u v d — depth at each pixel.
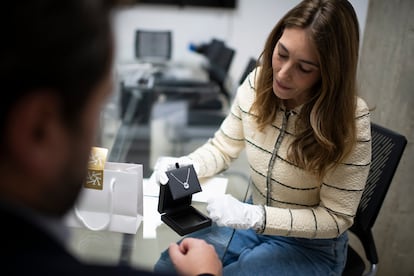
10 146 0.31
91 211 1.00
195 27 3.79
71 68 0.31
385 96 1.65
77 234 1.00
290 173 1.10
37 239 0.32
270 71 1.11
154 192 1.18
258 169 1.18
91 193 0.98
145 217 1.07
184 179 1.06
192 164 1.16
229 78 3.13
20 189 0.33
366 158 1.04
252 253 1.12
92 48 0.32
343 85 0.97
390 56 1.60
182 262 0.76
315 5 0.94
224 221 1.01
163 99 2.86
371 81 1.71
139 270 0.39
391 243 1.82
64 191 0.36
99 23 0.33
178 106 2.80
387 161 1.20
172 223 1.03
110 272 0.37
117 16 0.36
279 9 3.35
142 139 2.33
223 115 2.75
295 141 1.07
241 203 1.07
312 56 0.94
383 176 1.20
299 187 1.11
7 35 0.29
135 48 3.31
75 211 1.00
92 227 1.01
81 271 0.34
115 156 1.76
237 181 1.34
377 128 1.28
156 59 3.34
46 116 0.32
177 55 3.52
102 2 0.33
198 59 3.50
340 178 1.04
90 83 0.33
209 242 1.00
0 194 0.33
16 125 0.31
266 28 3.47
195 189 1.07
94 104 0.35
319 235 1.06
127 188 0.98
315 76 0.98
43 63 0.30
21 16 0.29
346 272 1.23
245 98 1.26
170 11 3.66
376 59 1.67
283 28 1.04
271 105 1.13
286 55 0.97
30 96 0.30
